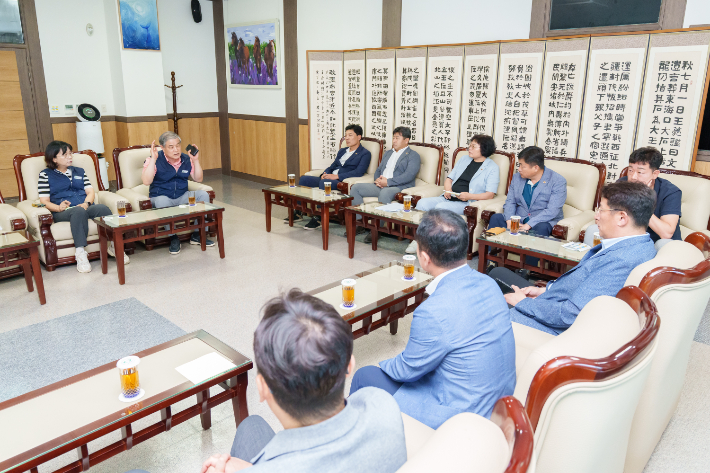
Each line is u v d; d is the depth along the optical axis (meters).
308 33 6.46
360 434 0.80
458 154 4.89
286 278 3.89
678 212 3.15
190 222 4.62
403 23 5.51
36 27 6.30
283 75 6.97
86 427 1.53
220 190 7.22
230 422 2.22
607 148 4.11
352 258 4.39
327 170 5.63
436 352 1.47
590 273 1.99
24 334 2.97
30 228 4.05
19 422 1.56
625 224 1.91
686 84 3.65
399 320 3.23
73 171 4.28
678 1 3.79
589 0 4.21
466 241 1.59
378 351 2.81
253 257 4.40
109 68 7.00
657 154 3.08
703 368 2.61
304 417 0.82
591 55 4.04
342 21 6.07
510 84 4.54
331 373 0.80
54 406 1.64
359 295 2.58
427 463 0.71
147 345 2.84
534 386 0.98
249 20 7.28
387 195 4.84
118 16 6.56
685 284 1.50
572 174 4.07
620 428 1.16
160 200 4.48
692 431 2.12
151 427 1.73
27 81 6.36
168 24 7.44
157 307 3.35
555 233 3.53
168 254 4.50
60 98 6.66
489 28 4.86
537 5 4.50
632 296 1.33
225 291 3.63
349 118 5.94
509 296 2.44
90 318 3.19
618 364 0.97
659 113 3.80
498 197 4.45
